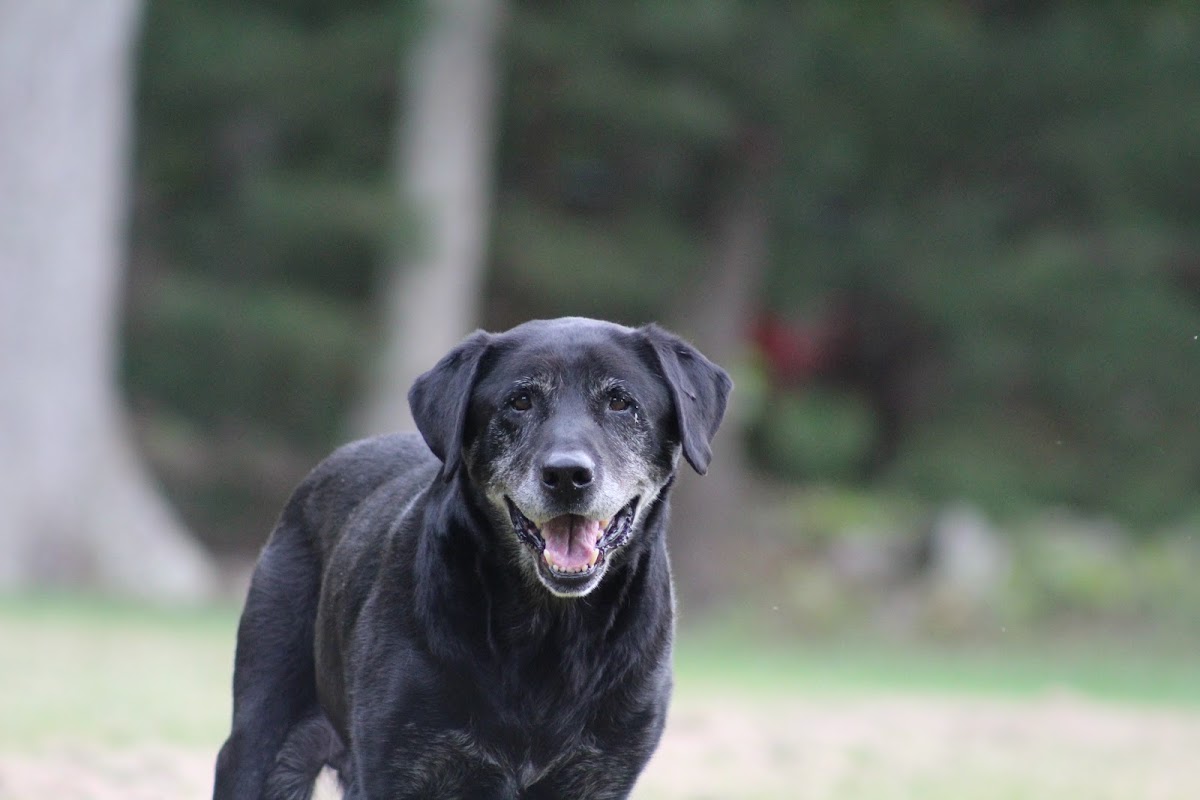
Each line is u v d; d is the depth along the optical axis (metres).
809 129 24.59
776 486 26.97
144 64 24.09
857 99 24.58
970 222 24.78
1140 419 24.20
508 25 23.39
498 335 5.65
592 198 26.72
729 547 24.50
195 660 13.25
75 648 13.79
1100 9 24.27
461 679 5.26
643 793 8.23
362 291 25.39
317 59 23.38
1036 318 23.61
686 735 10.28
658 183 25.80
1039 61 23.73
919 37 23.69
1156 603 22.89
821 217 26.55
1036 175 25.52
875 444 27.64
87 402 20.53
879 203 25.89
